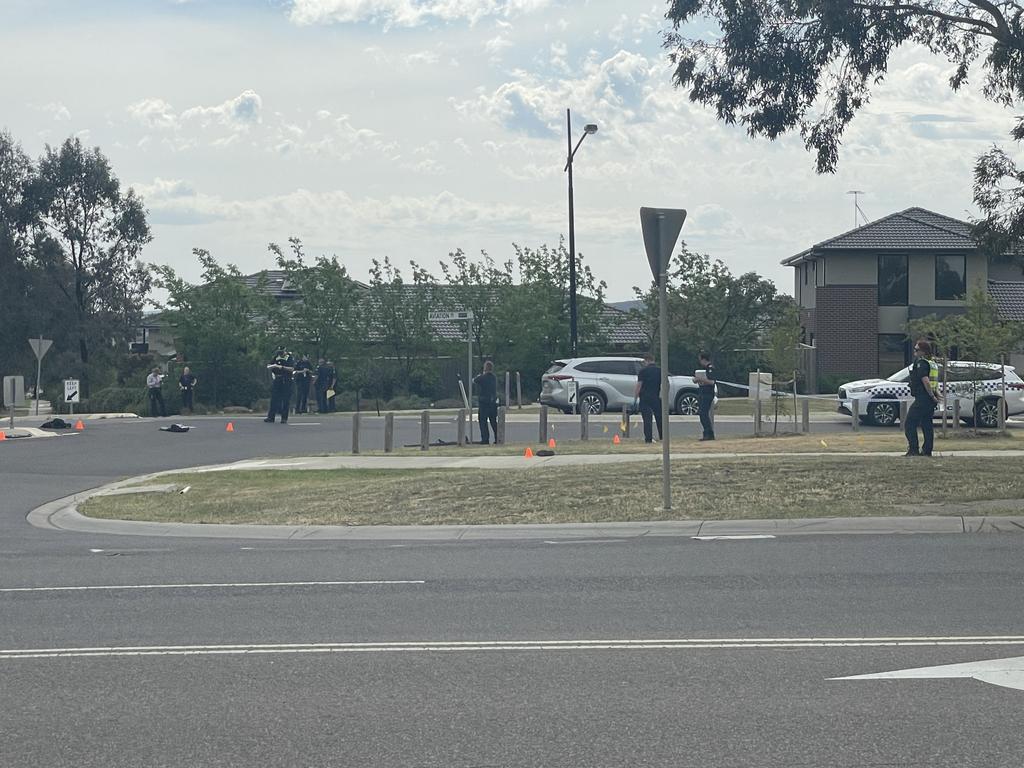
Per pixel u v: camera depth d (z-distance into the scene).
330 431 33.16
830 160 20.38
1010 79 20.66
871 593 10.28
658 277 15.35
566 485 17.22
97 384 72.44
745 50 19.30
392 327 49.31
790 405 38.84
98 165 76.00
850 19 18.81
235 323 46.91
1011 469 17.62
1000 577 10.95
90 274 76.06
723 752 6.02
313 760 5.98
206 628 9.19
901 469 17.67
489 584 10.99
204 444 29.50
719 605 9.87
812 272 56.38
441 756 6.01
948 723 6.48
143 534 15.39
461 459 23.23
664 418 15.47
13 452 27.72
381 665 7.94
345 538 14.62
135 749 6.18
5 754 6.11
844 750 6.03
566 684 7.39
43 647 8.56
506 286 49.75
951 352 29.94
